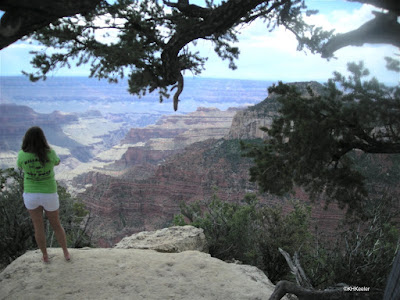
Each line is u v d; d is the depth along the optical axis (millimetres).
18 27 3307
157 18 6270
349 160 4781
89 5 3383
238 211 11984
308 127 4078
